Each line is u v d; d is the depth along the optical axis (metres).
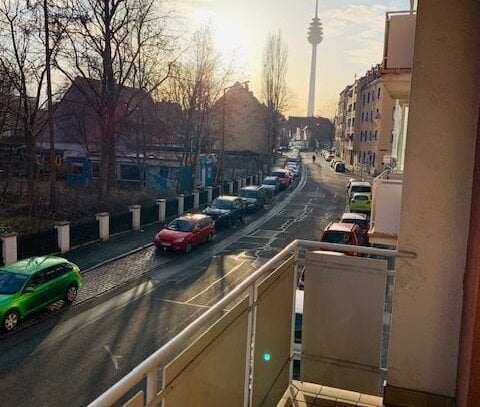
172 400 1.92
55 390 9.29
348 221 22.47
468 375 2.93
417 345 3.67
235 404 2.67
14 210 25.14
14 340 11.56
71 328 12.40
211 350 2.30
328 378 3.95
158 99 37.59
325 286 3.89
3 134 31.59
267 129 59.03
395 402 3.71
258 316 2.99
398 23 7.86
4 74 24.50
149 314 13.57
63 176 36.53
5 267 13.29
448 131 3.51
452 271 3.55
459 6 3.44
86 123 40.28
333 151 102.38
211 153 44.72
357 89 69.94
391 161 21.06
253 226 27.88
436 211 3.56
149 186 36.53
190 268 18.59
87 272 17.34
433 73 3.52
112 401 1.48
